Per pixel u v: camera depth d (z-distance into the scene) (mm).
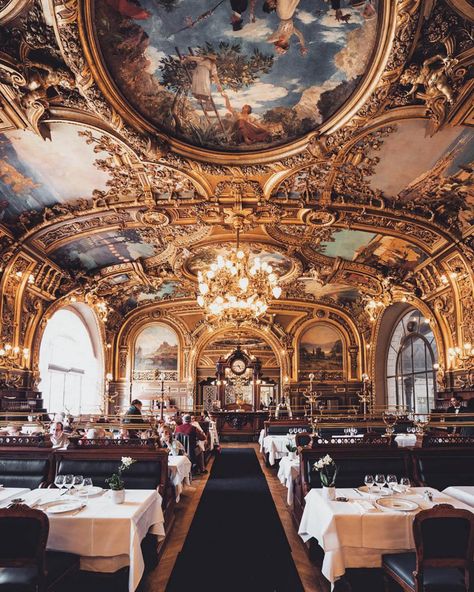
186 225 12117
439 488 6203
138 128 7684
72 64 6258
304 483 6383
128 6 5820
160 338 21906
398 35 5883
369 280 16562
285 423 14289
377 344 19969
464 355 12719
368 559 4602
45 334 16266
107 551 4379
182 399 21484
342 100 7371
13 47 6207
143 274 15844
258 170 8852
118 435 9977
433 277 13922
